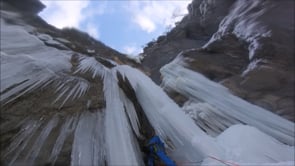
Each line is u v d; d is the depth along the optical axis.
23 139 3.62
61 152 3.54
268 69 6.83
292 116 5.71
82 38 14.88
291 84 6.31
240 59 8.34
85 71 7.41
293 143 5.16
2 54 5.82
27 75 5.48
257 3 10.41
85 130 4.23
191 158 4.45
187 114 6.48
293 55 6.96
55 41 9.70
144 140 4.47
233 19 11.26
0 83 4.72
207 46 9.80
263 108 6.26
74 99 5.27
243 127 5.34
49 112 4.52
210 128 5.94
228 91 7.12
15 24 9.69
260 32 8.27
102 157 3.70
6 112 4.14
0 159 3.18
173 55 16.14
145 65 15.85
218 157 4.24
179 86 8.28
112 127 4.57
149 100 6.61
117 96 6.15
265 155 4.35
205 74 8.35
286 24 8.05
